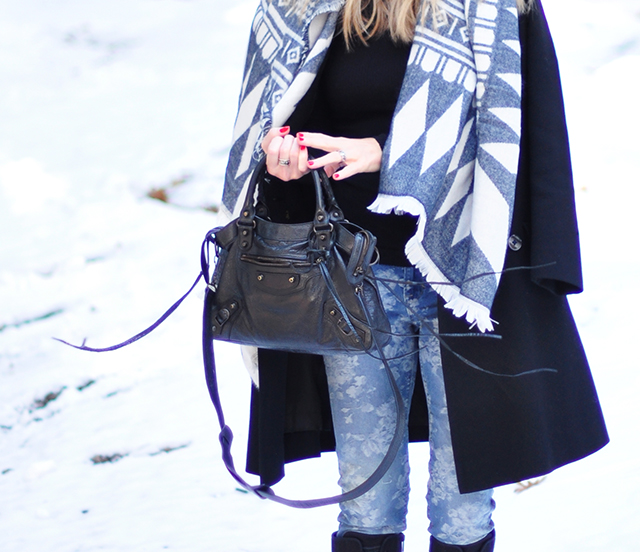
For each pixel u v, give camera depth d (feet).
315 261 16.87
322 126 19.80
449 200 18.13
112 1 120.98
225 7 115.24
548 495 27.27
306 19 18.71
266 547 26.25
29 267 56.24
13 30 113.60
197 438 34.47
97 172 71.10
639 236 51.24
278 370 20.13
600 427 19.45
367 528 20.17
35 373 42.16
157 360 42.16
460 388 18.47
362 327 16.75
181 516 28.76
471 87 17.84
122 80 95.35
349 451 19.94
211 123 78.38
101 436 35.55
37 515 29.86
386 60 18.45
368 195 18.78
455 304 17.67
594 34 84.69
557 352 18.90
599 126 66.44
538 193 17.92
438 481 19.65
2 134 82.53
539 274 17.67
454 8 17.97
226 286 17.88
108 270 54.39
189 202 64.75
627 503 25.99
